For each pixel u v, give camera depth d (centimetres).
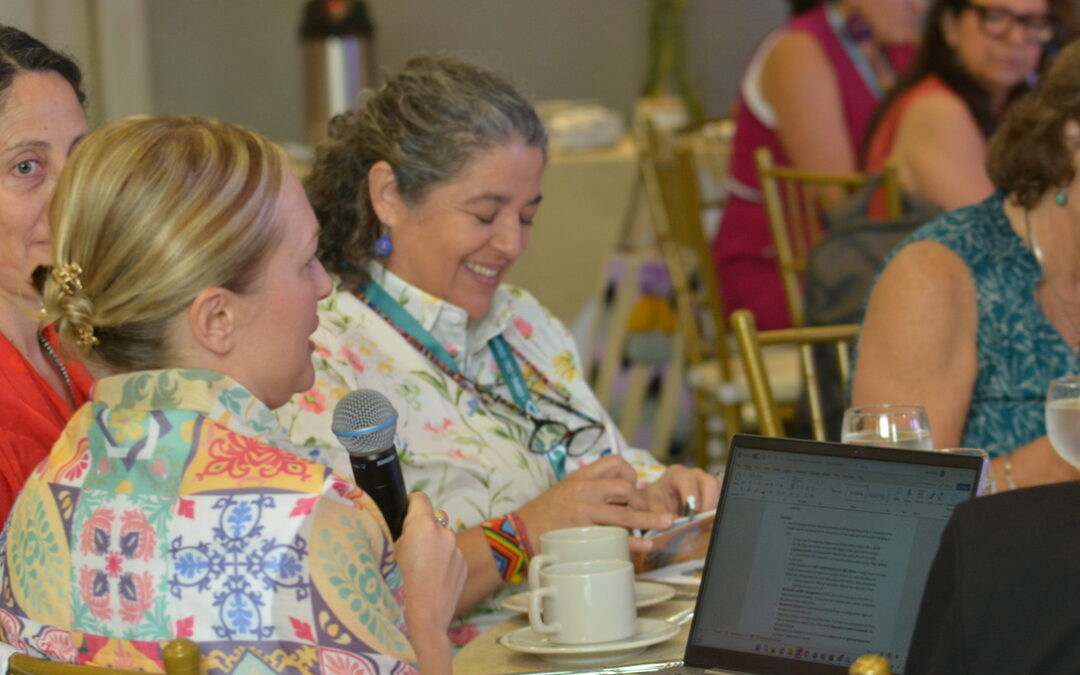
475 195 273
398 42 924
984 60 496
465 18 930
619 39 947
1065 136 270
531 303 317
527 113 276
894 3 604
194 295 163
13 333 242
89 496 165
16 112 229
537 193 282
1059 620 122
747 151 609
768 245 593
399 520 182
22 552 170
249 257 166
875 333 285
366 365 274
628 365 578
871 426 223
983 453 192
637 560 250
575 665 203
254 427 167
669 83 901
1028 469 260
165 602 158
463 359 287
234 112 878
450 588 183
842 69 607
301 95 884
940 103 500
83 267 164
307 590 155
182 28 860
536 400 303
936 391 279
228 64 872
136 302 162
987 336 283
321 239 281
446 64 279
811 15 617
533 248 654
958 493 182
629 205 652
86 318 163
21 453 225
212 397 165
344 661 155
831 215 454
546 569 216
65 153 235
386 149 274
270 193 167
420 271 280
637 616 224
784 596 188
